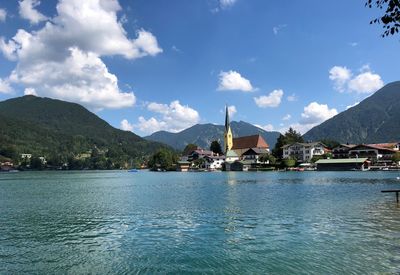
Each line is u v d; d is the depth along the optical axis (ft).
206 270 69.21
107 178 502.38
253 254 78.54
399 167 547.49
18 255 81.25
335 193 199.93
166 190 251.39
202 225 111.75
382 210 133.28
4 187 313.12
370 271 66.03
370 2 47.26
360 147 654.53
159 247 86.17
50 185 339.16
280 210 138.41
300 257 75.36
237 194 206.69
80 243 91.81
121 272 69.15
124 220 124.26
